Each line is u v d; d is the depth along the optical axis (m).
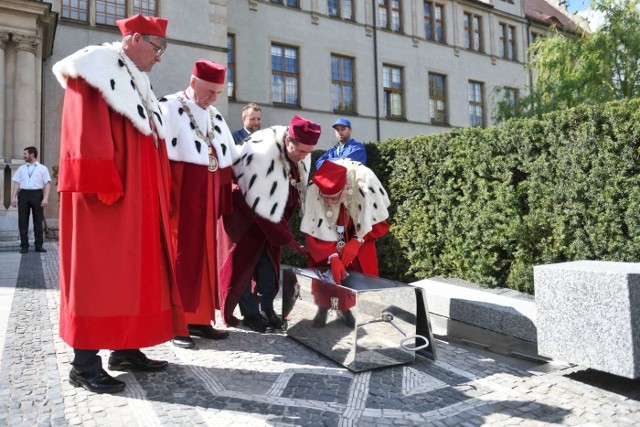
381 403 2.64
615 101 4.24
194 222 3.60
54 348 3.43
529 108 15.08
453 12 26.95
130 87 2.74
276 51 21.06
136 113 2.69
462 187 5.53
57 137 14.52
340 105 22.92
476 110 27.88
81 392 2.66
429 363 3.36
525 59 29.80
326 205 4.11
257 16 20.28
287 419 2.39
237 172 4.05
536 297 3.27
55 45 14.58
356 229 4.20
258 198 3.92
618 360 2.82
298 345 3.72
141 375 2.98
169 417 2.37
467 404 2.65
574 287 3.03
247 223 4.09
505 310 4.14
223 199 3.91
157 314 2.71
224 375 3.01
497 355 4.16
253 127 5.39
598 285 2.91
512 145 5.02
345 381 2.96
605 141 4.25
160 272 2.77
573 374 3.35
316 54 21.91
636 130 4.04
